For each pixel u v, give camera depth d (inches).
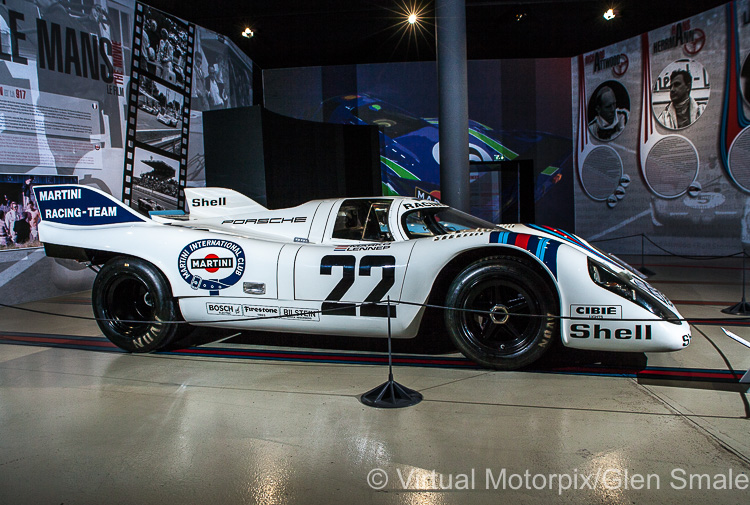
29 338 163.8
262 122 299.7
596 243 428.5
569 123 439.2
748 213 337.7
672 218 378.6
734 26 333.7
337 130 380.5
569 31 381.4
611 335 109.7
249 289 133.3
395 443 81.6
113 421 93.4
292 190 335.9
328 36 383.6
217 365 129.0
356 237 138.9
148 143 299.3
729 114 341.1
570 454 76.8
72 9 252.4
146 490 69.0
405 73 442.6
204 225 150.8
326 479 70.9
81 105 257.4
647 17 358.3
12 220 229.6
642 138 390.9
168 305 138.7
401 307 122.6
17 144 228.8
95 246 143.7
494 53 428.5
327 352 139.8
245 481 70.8
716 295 220.4
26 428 91.0
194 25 341.7
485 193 460.1
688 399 99.1
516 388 107.0
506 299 125.8
